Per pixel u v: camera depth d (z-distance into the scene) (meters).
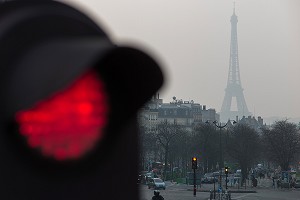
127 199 4.94
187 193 130.38
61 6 4.87
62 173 4.18
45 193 4.21
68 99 4.04
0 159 4.06
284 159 185.50
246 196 127.44
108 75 4.25
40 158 4.05
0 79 4.06
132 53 4.30
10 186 4.12
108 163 4.65
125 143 4.95
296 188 177.50
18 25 4.50
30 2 4.76
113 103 4.28
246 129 191.12
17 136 3.99
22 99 3.92
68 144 4.12
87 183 4.47
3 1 4.70
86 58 3.98
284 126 190.75
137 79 4.36
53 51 4.16
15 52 4.34
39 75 3.97
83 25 4.93
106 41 4.57
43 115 3.96
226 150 194.75
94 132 4.21
